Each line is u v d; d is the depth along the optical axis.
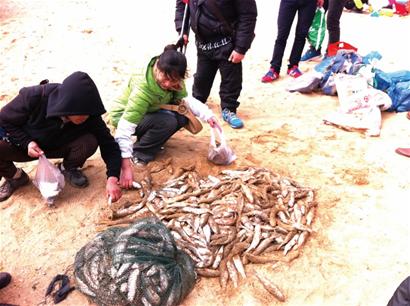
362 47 7.62
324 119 5.07
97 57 6.53
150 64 3.50
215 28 4.34
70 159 3.63
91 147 3.55
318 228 3.42
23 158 3.54
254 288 2.91
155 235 2.75
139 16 8.47
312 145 4.59
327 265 3.10
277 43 5.90
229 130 4.83
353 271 3.06
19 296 2.82
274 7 9.91
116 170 3.38
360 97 5.06
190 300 2.81
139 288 2.58
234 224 3.30
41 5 8.81
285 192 3.69
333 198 3.76
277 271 3.04
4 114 3.18
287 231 3.28
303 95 5.79
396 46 7.70
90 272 2.73
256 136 4.71
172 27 7.97
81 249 2.98
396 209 3.66
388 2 10.62
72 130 3.46
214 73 4.89
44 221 3.43
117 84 5.73
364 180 4.01
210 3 4.22
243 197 3.54
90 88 3.01
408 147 4.54
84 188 3.79
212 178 3.82
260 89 5.91
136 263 2.62
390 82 5.42
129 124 3.51
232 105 4.90
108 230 3.01
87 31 7.45
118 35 7.41
